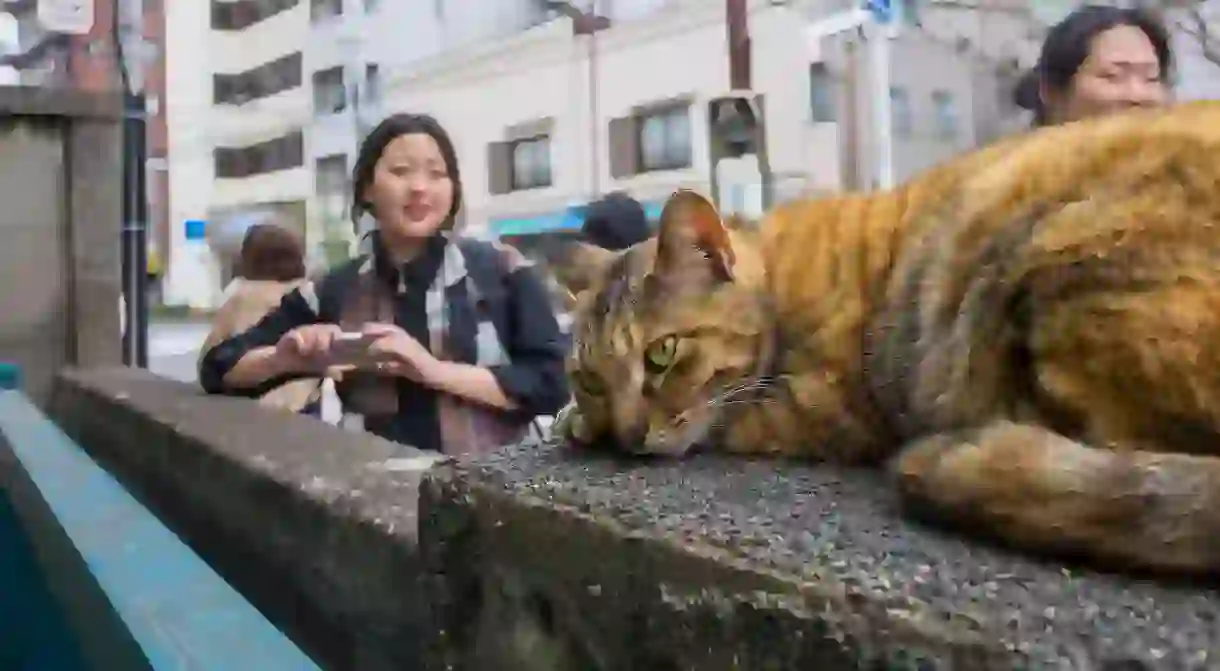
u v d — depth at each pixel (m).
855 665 0.67
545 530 0.96
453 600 1.10
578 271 1.62
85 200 3.58
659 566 0.83
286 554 1.50
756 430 1.37
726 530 0.84
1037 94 1.90
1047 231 1.06
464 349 2.37
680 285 1.42
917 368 1.22
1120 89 1.73
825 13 2.69
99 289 3.61
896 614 0.66
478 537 1.06
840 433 1.33
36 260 3.55
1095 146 1.11
